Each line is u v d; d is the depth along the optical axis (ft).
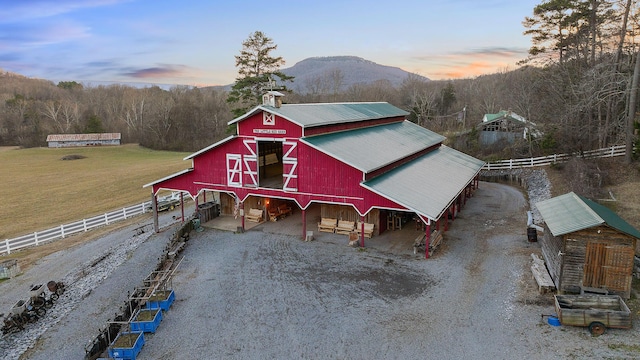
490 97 279.69
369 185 76.84
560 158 135.95
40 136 333.42
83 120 376.89
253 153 87.97
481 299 57.72
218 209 105.09
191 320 55.62
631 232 53.57
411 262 71.82
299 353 47.55
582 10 137.39
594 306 51.85
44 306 63.16
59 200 148.05
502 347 46.73
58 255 90.63
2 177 194.70
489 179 150.20
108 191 160.86
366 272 68.44
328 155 80.02
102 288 68.59
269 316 55.88
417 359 45.52
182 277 69.51
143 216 119.96
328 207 91.61
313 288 63.41
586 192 96.53
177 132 321.93
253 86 178.19
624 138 121.70
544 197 110.42
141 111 357.82
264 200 99.35
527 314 53.06
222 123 334.44
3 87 496.23
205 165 94.02
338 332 51.39
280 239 86.33
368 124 114.21
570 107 120.88
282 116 83.15
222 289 64.44
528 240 79.41
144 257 81.10
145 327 52.54
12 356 51.19
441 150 128.06
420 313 54.85
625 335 47.09
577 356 44.14
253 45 177.37
